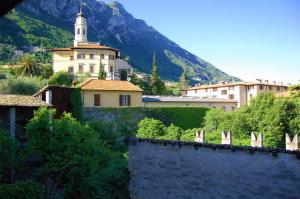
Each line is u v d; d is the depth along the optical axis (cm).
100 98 5950
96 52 9925
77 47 9888
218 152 1798
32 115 3381
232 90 10381
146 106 6381
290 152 1532
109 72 9894
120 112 5641
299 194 1507
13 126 3059
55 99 4178
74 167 2620
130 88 6188
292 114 5359
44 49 14812
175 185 1983
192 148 1912
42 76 8525
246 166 1686
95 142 2995
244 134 5319
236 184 1725
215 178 1806
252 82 10400
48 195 2689
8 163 2506
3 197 2022
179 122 6338
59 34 17312
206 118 6050
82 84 6106
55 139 2597
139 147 2172
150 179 2105
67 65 10162
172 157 2000
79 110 4478
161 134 4894
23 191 2098
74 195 2578
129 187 2227
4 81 6056
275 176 1584
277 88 10562
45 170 2578
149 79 11406
